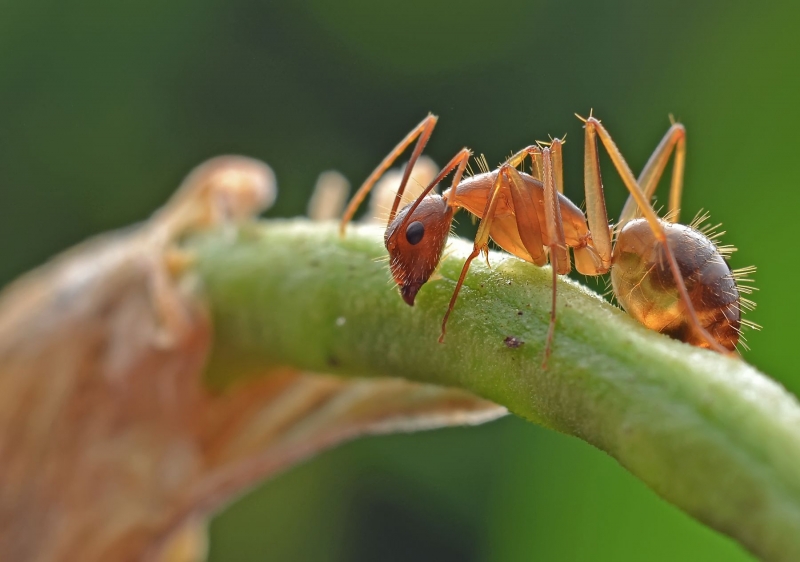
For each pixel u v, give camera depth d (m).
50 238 0.11
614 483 0.07
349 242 0.05
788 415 0.05
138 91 0.12
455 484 0.09
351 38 0.13
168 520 0.06
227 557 0.10
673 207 0.06
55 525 0.06
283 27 0.13
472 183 0.06
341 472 0.10
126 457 0.06
